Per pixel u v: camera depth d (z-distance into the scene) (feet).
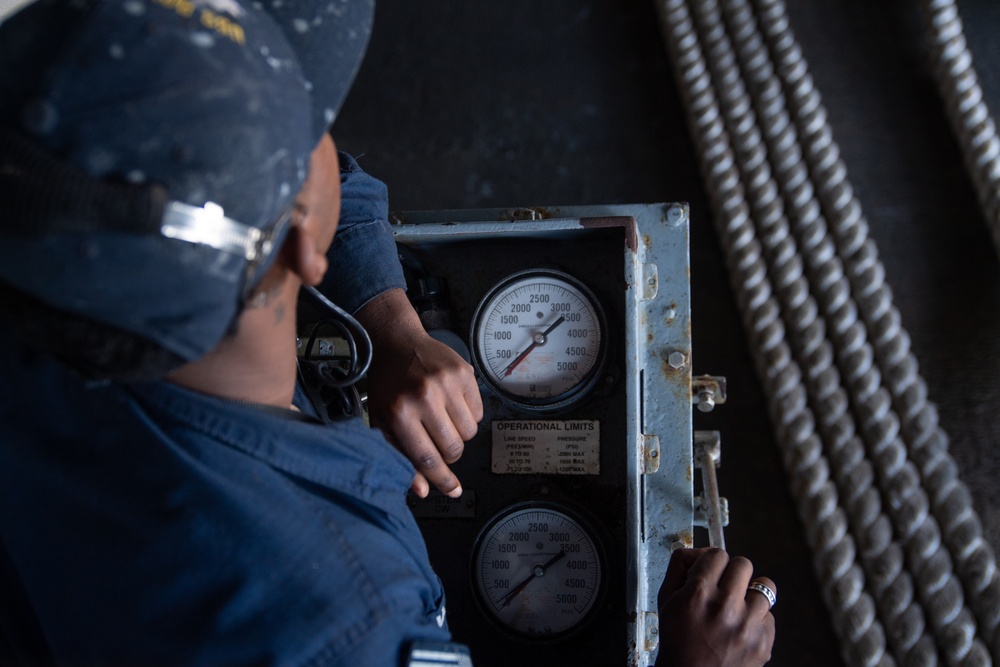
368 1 2.31
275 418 2.10
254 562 1.93
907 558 6.89
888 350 7.30
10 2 4.00
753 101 8.23
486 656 4.02
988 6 8.38
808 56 8.64
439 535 4.13
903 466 6.97
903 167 8.20
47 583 2.02
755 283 7.51
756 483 7.54
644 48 8.84
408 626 2.00
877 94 8.43
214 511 1.95
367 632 1.90
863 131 8.37
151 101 1.63
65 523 2.02
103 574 1.96
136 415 2.05
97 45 1.63
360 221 3.59
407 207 8.76
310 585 1.92
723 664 2.84
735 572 3.02
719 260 8.12
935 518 6.94
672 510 4.02
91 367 1.84
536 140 8.77
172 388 2.08
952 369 7.66
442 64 9.08
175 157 1.65
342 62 2.21
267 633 1.87
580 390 4.02
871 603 6.72
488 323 4.17
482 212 4.22
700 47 8.50
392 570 2.07
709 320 8.00
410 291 4.17
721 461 7.64
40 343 1.82
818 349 7.30
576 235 4.06
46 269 1.65
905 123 8.31
